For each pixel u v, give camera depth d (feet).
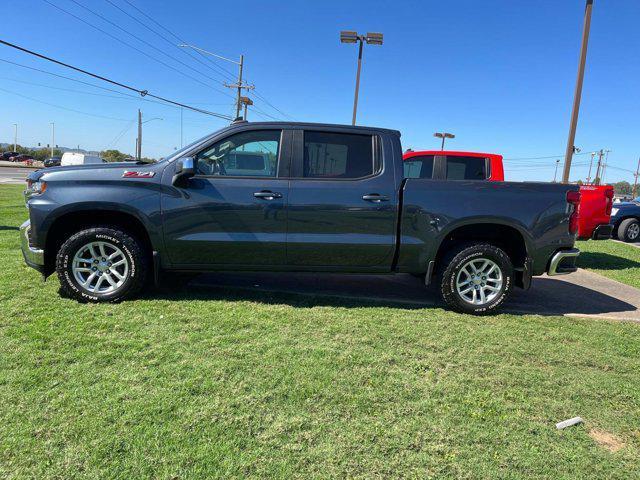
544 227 15.14
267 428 8.12
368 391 9.60
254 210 14.38
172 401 8.78
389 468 7.25
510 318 15.07
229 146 14.73
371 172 14.98
